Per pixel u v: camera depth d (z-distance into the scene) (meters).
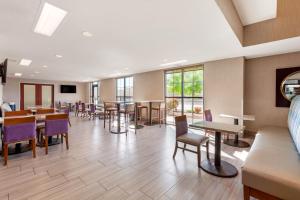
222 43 3.30
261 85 4.41
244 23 3.32
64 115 3.35
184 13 2.12
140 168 2.54
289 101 3.96
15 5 1.96
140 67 6.14
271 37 3.09
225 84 4.73
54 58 4.75
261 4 2.61
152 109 6.51
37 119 3.52
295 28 2.81
